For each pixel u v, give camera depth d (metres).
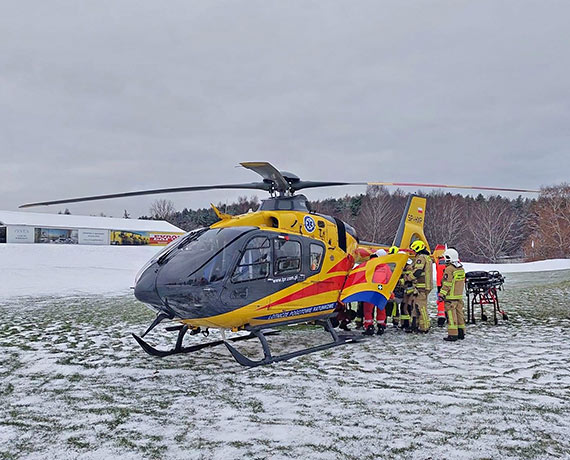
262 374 5.86
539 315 11.02
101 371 6.16
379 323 8.62
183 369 6.20
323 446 3.62
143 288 6.00
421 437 3.77
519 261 57.38
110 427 4.11
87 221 42.50
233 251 6.07
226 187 7.30
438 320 9.52
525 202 76.25
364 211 59.09
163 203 82.25
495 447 3.57
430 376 5.67
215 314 5.94
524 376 5.61
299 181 7.40
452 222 58.47
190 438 3.82
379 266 7.87
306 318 7.13
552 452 3.48
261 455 3.47
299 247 6.93
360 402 4.68
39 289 18.66
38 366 6.46
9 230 37.09
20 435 3.96
